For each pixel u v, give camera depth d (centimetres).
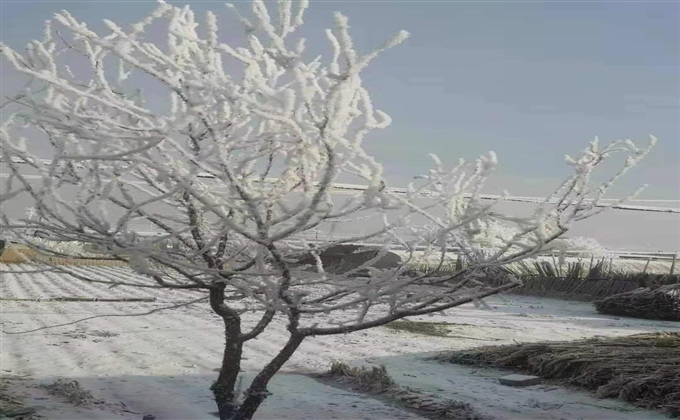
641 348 891
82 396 628
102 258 401
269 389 734
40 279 2425
